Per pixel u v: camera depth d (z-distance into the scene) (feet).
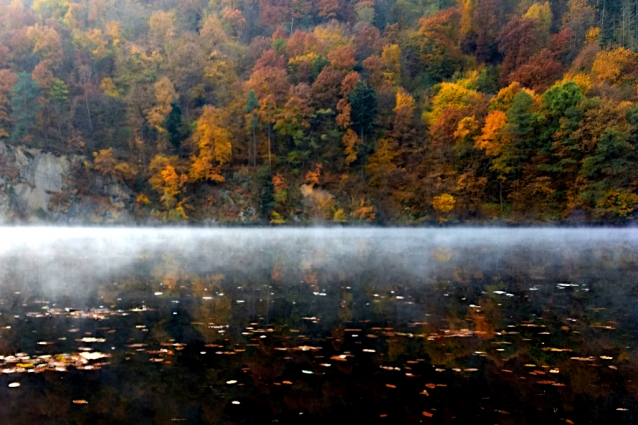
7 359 23.77
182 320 32.91
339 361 24.07
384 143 191.83
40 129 175.32
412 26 269.23
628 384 21.06
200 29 250.57
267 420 17.21
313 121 194.59
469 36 255.09
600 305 39.40
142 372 22.22
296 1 271.69
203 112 196.95
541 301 41.09
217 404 18.69
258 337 28.60
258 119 191.83
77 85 189.57
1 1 199.11
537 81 197.47
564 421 17.25
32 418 17.26
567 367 23.39
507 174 176.04
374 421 17.20
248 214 177.68
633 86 173.68
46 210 168.14
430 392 20.01
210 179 187.73
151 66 213.46
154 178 179.83
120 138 192.44
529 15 236.43
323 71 200.64
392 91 209.67
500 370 22.82
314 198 181.98
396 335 29.32
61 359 23.89
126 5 242.17
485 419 17.38
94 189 177.06
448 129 185.16
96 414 17.70
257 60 220.84
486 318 34.30
